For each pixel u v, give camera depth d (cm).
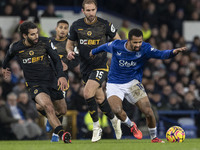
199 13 3694
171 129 1279
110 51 1284
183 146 1001
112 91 1311
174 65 2945
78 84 2317
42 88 1265
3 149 958
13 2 2981
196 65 3094
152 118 1249
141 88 1285
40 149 925
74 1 3303
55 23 2908
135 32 1180
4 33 2945
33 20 2869
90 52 1331
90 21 1393
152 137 1266
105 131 2123
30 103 2214
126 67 1279
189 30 3512
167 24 3509
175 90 2652
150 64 2841
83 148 935
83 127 2170
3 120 2069
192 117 2456
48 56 1283
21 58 1266
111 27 1410
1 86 2358
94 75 1370
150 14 3484
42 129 2144
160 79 2698
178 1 3666
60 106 1517
